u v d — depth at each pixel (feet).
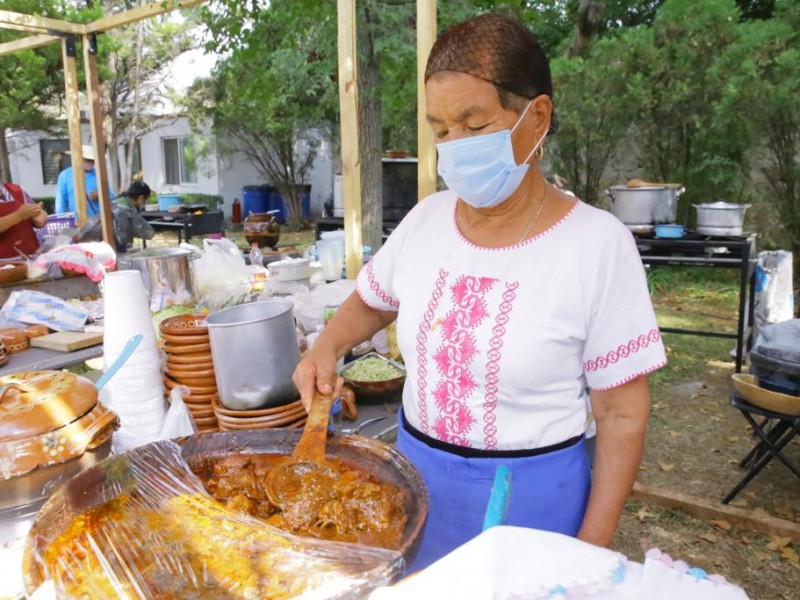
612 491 3.80
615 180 28.60
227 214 54.39
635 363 3.71
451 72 3.61
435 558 4.32
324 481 3.56
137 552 2.91
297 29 18.25
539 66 3.70
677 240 16.85
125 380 5.25
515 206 3.97
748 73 22.40
